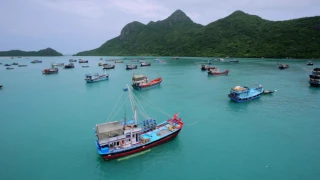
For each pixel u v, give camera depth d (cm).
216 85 10444
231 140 4441
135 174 3406
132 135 3881
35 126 5447
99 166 3634
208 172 3400
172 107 6850
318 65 17650
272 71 14962
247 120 5559
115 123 3934
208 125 5278
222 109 6519
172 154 3938
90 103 7606
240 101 7181
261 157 3781
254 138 4509
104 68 19425
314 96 7806
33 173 3469
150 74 15125
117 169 3541
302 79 11525
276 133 4728
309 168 3438
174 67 19788
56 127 5359
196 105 7006
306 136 4544
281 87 9512
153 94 8756
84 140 4609
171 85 10675
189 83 11150
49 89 10338
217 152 3981
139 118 5922
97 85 11225
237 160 3706
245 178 3231
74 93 9356
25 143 4497
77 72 17562
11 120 5909
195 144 4297
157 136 4216
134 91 9469
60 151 4156
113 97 8444
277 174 3303
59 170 3541
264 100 7406
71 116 6200
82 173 3456
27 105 7462
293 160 3666
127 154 3816
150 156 3878
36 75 15800
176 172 3428
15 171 3525
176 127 4550
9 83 12188
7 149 4250
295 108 6438
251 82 10944
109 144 3684
